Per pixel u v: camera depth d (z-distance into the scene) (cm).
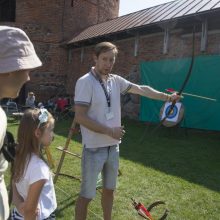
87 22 1873
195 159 698
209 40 1052
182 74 1116
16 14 1736
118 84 326
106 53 306
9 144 161
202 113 1044
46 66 1748
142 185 529
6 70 141
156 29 1230
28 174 221
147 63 1251
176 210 440
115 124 317
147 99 1232
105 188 331
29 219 219
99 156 313
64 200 456
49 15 1745
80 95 303
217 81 1015
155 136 953
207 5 1039
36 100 1734
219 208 452
